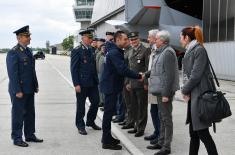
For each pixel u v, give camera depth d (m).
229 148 6.62
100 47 10.16
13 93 6.69
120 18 47.56
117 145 6.55
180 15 28.56
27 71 6.79
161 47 6.04
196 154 5.23
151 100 6.69
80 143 7.00
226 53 21.70
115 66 6.37
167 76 5.88
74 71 7.72
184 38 5.08
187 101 5.06
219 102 4.77
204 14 24.67
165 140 6.07
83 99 7.87
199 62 4.82
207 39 24.16
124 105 8.64
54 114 10.27
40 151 6.41
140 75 6.47
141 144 6.78
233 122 9.05
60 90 16.67
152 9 23.00
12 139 6.96
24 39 6.79
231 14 20.98
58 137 7.49
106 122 6.56
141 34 24.69
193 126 4.96
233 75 20.98
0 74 28.02
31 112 7.05
